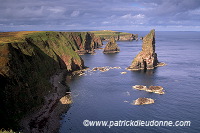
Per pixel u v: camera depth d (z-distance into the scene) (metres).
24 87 88.62
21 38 146.12
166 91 111.44
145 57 170.38
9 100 77.44
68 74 155.50
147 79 136.62
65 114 86.06
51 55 158.75
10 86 81.31
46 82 114.00
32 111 84.38
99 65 192.50
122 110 88.88
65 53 174.50
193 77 139.00
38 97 94.19
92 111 88.62
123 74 153.25
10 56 93.06
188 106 91.00
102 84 127.94
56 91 112.50
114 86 123.12
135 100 99.38
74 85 126.69
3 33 182.38
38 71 116.75
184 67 172.25
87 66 188.50
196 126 74.06
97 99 102.44
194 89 113.62
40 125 75.69
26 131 69.69
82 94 109.94
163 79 135.62
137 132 71.12
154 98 101.69
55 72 149.00
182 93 107.69
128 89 116.88
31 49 126.81
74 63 172.25
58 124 77.50
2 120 66.00
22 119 76.88
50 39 181.62
